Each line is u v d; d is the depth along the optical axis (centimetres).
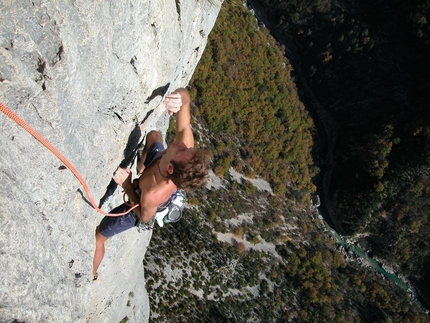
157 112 607
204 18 898
